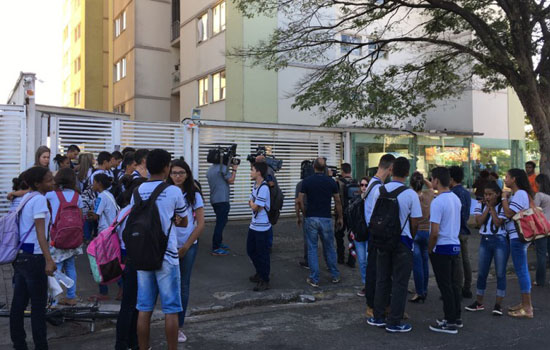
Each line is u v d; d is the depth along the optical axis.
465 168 16.58
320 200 7.35
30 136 9.55
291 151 13.13
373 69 18.16
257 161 7.70
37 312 4.37
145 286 4.10
